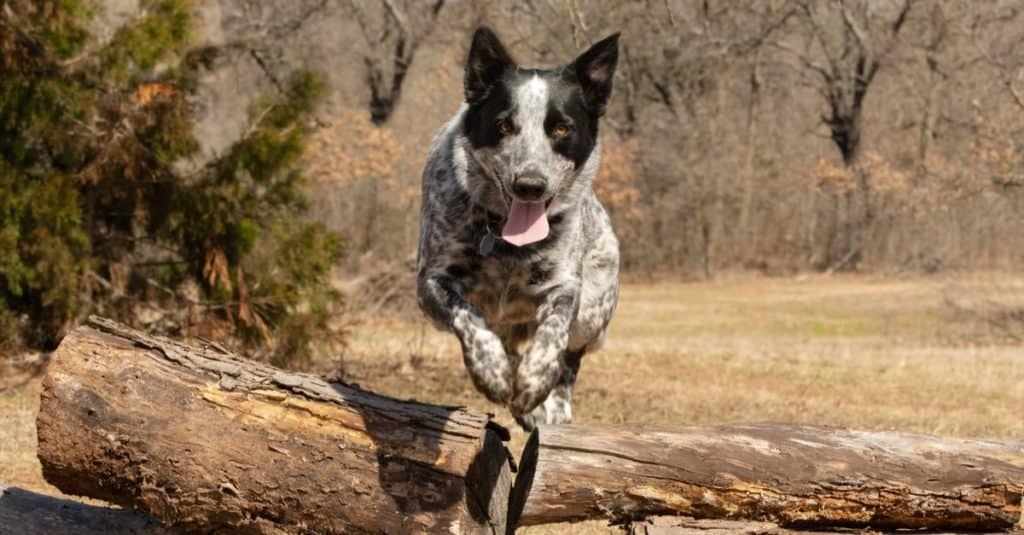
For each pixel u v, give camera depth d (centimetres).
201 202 1138
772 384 1376
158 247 1205
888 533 477
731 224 4166
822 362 1614
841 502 467
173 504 464
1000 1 3178
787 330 2506
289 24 3322
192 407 463
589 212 636
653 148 3947
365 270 2738
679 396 1210
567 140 543
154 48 1139
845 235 4197
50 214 1080
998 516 472
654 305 3088
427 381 1258
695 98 4000
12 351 1149
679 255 4019
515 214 532
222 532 472
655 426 475
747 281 3928
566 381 673
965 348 2072
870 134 4544
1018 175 2586
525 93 538
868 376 1479
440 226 560
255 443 458
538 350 512
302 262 1176
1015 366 1628
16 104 1105
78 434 464
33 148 1158
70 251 1113
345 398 462
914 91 4316
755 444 470
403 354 1466
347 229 3181
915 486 466
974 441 480
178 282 1236
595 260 658
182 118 1149
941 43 3659
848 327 2558
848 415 1112
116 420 461
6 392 1063
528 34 3042
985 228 3031
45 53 1116
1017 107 2683
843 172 4094
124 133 1114
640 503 462
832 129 4341
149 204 1165
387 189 3209
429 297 543
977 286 2577
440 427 452
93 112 1122
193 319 1162
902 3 4169
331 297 1208
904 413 1145
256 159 1152
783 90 4516
